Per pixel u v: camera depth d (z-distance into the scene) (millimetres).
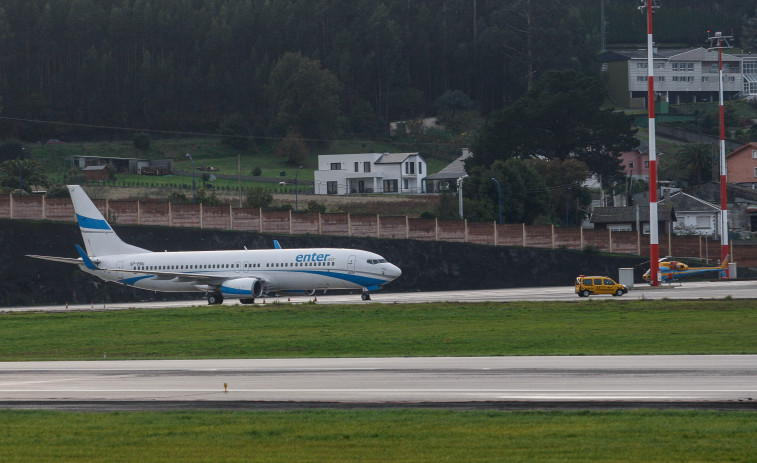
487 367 126062
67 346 186250
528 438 77625
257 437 81125
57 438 82875
